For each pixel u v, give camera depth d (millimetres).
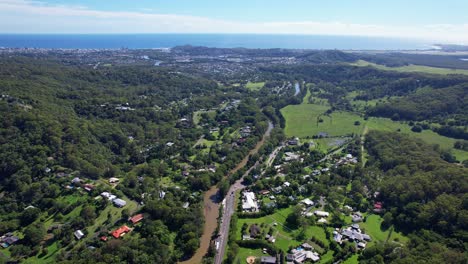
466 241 163375
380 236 177625
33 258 154250
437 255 148875
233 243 161625
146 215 184750
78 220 174250
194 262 155250
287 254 157375
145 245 156750
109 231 173000
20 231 172625
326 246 164625
